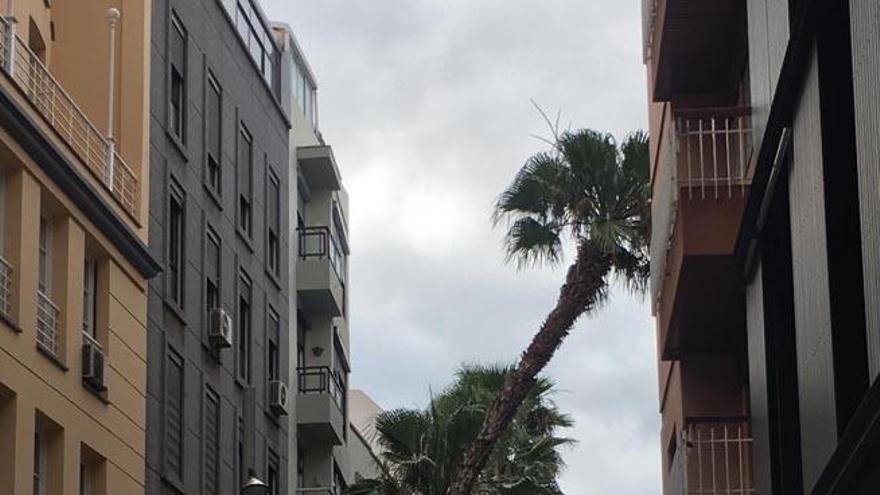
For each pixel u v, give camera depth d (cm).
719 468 2425
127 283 3491
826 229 1609
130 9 3728
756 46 1991
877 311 1421
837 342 1591
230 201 4406
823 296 1628
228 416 4259
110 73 3531
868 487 1549
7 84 2925
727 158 2273
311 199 5491
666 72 2611
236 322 4394
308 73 5662
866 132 1452
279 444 4822
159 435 3684
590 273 3969
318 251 5334
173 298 3884
